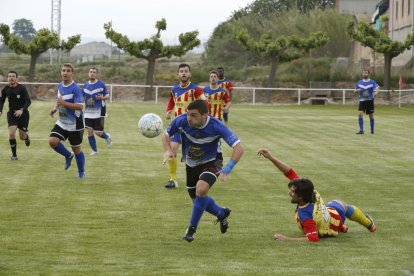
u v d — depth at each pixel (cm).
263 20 8094
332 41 7088
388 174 1797
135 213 1277
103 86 2220
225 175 1030
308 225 1076
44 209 1298
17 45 5288
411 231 1156
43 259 959
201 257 982
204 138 1073
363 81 2881
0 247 1020
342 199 1449
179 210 1309
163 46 5453
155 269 917
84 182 1606
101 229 1147
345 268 930
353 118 3731
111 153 2136
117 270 909
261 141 2553
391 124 3381
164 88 5944
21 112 1917
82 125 1638
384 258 982
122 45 5416
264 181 1658
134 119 3400
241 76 6241
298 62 6384
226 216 1102
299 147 2377
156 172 1773
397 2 6862
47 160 1945
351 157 2130
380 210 1338
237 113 4056
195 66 7500
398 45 5253
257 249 1030
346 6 8606
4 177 1655
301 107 4800
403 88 5712
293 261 963
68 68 1600
